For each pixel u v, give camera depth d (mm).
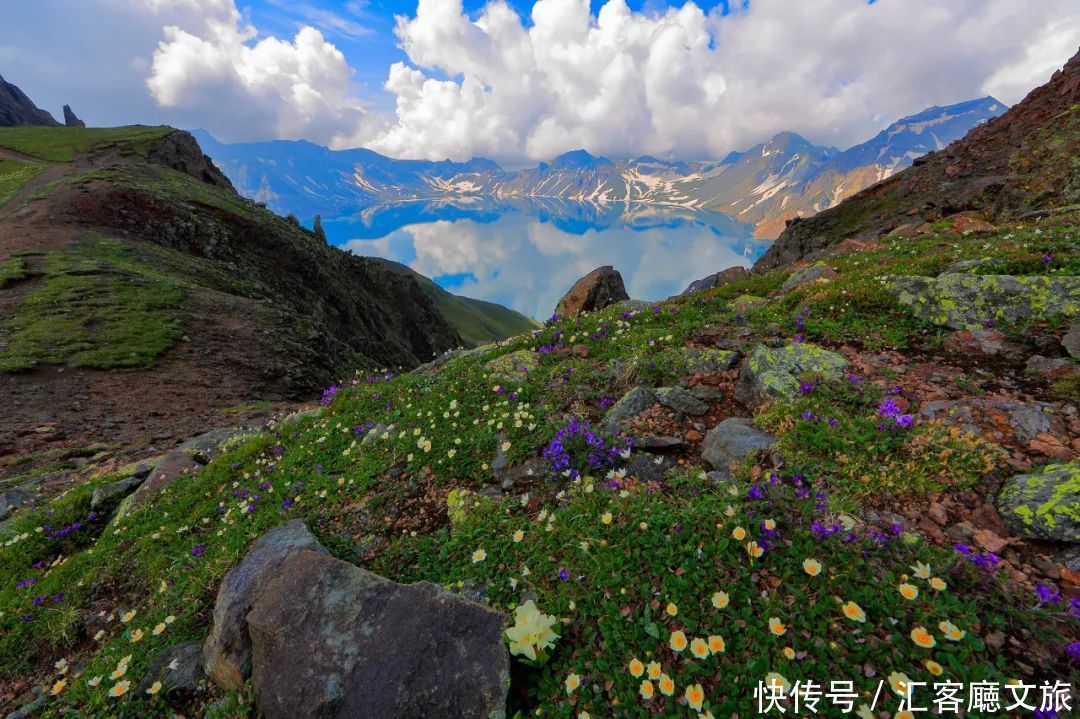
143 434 19016
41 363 24875
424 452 7992
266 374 30250
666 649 3861
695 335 10766
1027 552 4141
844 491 4977
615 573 4422
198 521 8523
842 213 66688
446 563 5641
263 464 9898
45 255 41062
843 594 3828
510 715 3844
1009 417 5715
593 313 17141
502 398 9172
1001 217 26438
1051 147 25828
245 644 5020
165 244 58312
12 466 15742
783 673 3445
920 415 6152
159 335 30109
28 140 112875
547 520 5625
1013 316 8000
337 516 7168
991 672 3172
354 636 4410
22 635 6969
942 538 4391
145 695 5148
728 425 6535
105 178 65625
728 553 4273
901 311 9375
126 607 7027
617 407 7918
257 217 81625
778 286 17000
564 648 4098
